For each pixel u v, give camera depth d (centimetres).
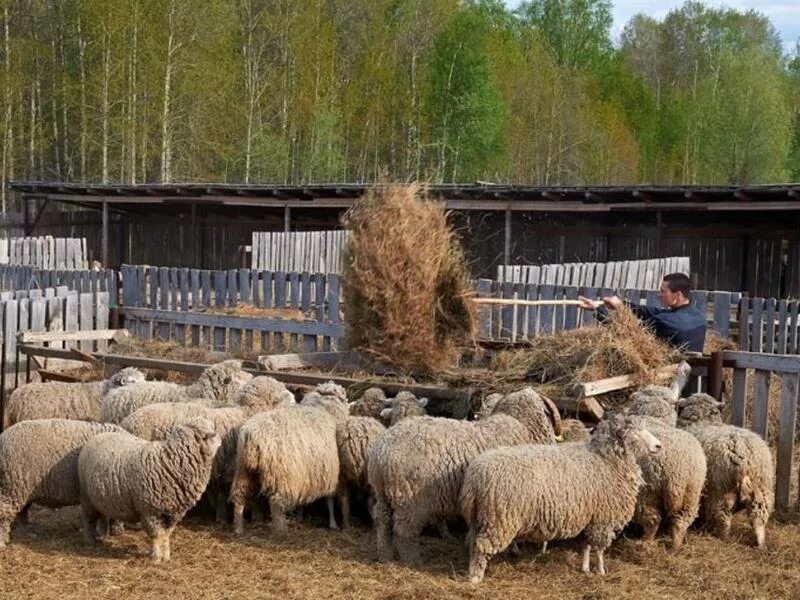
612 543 741
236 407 836
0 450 730
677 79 7662
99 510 718
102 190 2933
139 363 1134
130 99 3912
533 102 5441
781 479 849
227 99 4331
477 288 1181
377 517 711
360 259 942
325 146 4516
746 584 666
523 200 2369
